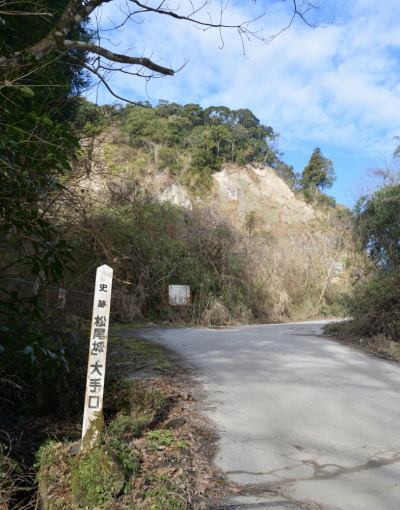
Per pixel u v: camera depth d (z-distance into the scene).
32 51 5.32
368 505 3.89
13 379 6.54
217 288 20.58
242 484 4.23
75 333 8.34
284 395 6.77
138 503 3.73
